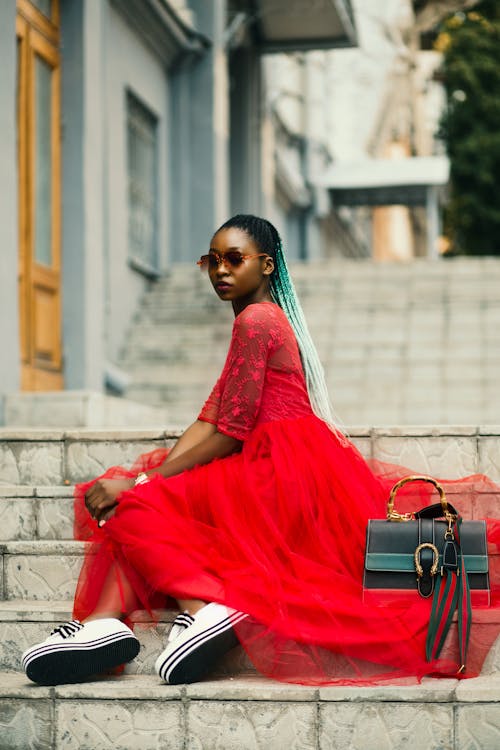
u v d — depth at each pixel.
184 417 12.76
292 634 3.74
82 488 4.57
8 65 9.39
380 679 3.75
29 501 4.92
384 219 44.62
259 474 4.11
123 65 14.87
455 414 12.34
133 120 15.70
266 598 3.79
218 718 3.65
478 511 4.50
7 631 4.11
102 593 3.93
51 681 3.75
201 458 4.20
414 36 26.55
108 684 3.77
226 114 18.11
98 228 12.27
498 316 14.29
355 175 27.09
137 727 3.68
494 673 3.91
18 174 10.77
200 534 4.00
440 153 30.02
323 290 15.30
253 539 3.99
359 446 5.11
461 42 29.38
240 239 4.35
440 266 15.53
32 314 11.02
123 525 3.91
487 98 29.47
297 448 4.16
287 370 4.25
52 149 11.74
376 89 31.38
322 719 3.61
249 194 21.72
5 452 5.50
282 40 21.33
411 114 31.30
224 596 3.79
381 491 4.33
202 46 17.28
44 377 11.27
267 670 3.81
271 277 4.53
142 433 5.39
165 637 3.98
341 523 4.12
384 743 3.58
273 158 23.42
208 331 14.83
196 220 17.33
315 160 27.39
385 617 3.79
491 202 29.73
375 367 13.43
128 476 4.38
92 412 8.88
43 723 3.72
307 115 27.41
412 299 14.84
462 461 5.07
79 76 11.93
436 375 13.14
